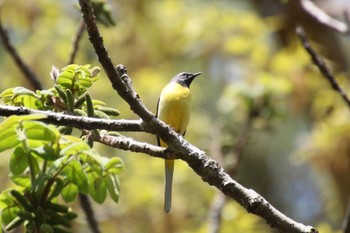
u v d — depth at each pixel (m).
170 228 12.79
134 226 12.95
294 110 14.74
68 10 16.62
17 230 7.24
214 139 11.17
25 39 15.41
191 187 12.97
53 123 4.70
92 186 4.56
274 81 12.05
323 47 15.69
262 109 11.05
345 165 13.47
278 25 15.87
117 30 16.69
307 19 15.55
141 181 13.23
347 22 9.34
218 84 16.22
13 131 4.27
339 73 15.15
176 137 4.72
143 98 15.35
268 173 16.19
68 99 4.91
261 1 17.38
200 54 16.06
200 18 15.98
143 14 16.67
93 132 4.89
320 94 14.40
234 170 10.30
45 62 15.12
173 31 16.66
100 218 12.78
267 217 4.48
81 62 15.01
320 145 13.62
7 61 14.46
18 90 4.87
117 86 4.57
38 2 15.30
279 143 15.94
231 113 12.95
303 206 16.16
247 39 15.55
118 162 4.48
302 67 14.82
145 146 4.81
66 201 4.60
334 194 13.86
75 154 4.30
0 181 11.89
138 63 16.67
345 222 6.63
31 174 4.41
